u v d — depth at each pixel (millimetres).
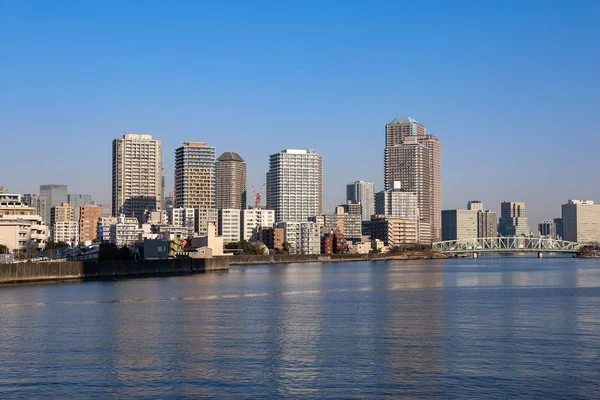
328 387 61094
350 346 79625
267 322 100938
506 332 89688
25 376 65188
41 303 129500
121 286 178500
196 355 74500
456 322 100000
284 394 59094
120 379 64125
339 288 177000
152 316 108688
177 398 58125
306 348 78375
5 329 93500
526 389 60156
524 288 174125
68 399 57969
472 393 59094
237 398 58000
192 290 166250
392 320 102938
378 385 61719
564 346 78812
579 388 60469
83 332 90750
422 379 63625
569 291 161875
